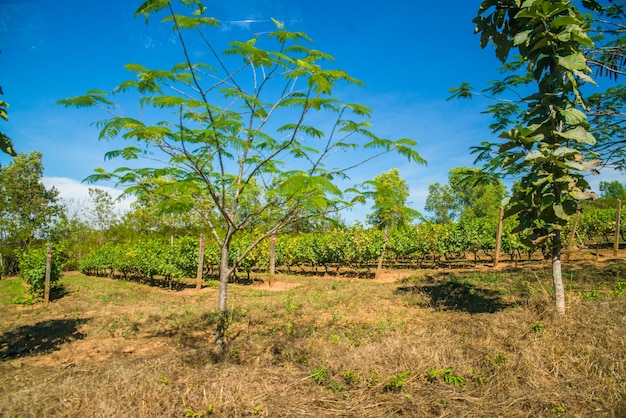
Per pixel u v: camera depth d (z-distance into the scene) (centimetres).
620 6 636
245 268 1295
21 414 279
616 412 288
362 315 693
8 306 957
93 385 328
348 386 344
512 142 489
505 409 299
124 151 388
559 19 422
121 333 642
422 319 632
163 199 441
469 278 1031
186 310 787
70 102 338
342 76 364
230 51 379
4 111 369
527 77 650
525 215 509
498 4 506
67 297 1082
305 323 642
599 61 655
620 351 377
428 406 308
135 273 1534
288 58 343
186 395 312
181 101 338
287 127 447
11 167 2103
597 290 728
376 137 424
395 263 1625
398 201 429
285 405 311
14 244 1611
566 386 329
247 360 426
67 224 1880
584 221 1481
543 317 502
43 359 512
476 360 382
